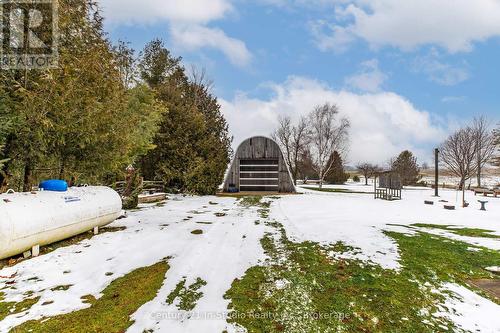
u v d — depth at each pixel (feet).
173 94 70.18
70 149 29.91
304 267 19.11
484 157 115.65
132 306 13.96
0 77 22.93
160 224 31.50
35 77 24.18
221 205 48.83
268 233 27.84
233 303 14.33
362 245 23.84
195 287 16.08
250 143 76.95
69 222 22.43
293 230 29.04
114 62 32.42
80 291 15.58
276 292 15.58
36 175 31.96
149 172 67.36
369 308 14.06
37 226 19.38
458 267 19.42
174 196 62.85
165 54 93.30
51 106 24.56
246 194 70.33
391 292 15.74
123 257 20.75
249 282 16.79
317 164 147.64
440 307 14.33
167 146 65.51
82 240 24.81
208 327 12.26
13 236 17.67
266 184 76.69
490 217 39.81
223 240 25.22
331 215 38.68
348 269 18.80
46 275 17.54
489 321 13.17
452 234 28.60
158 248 22.79
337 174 164.45
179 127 65.26
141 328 12.15
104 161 32.94
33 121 23.80
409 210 46.14
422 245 24.14
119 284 16.42
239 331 12.03
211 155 70.13
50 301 14.43
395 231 29.12
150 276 17.51
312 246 23.58
